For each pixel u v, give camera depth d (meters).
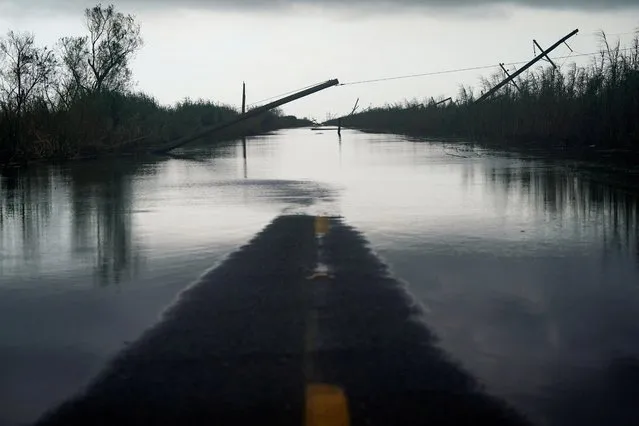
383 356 5.46
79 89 42.78
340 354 5.51
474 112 55.69
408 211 14.17
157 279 8.42
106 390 4.90
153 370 5.26
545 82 41.41
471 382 4.93
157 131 51.09
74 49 45.09
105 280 8.46
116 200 17.16
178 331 6.21
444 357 5.44
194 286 7.93
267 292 7.53
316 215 13.66
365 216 13.47
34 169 29.17
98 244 10.94
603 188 17.72
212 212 14.48
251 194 18.02
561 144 37.09
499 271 8.61
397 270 8.65
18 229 12.62
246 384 4.92
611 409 4.49
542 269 8.71
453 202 15.60
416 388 4.82
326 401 4.59
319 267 8.79
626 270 8.59
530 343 5.82
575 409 4.49
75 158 37.19
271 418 4.37
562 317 6.60
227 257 9.55
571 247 10.12
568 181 19.70
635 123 29.81
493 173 23.02
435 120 69.75
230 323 6.41
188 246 10.52
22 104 35.25
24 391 4.95
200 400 4.66
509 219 12.92
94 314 6.96
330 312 6.72
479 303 7.10
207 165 30.86
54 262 9.61
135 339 6.07
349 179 22.25
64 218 14.02
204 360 5.44
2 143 33.56
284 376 5.05
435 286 7.82
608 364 5.32
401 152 38.91
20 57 35.03
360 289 7.64
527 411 4.45
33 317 6.91
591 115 34.47
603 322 6.43
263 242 10.62
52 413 4.57
